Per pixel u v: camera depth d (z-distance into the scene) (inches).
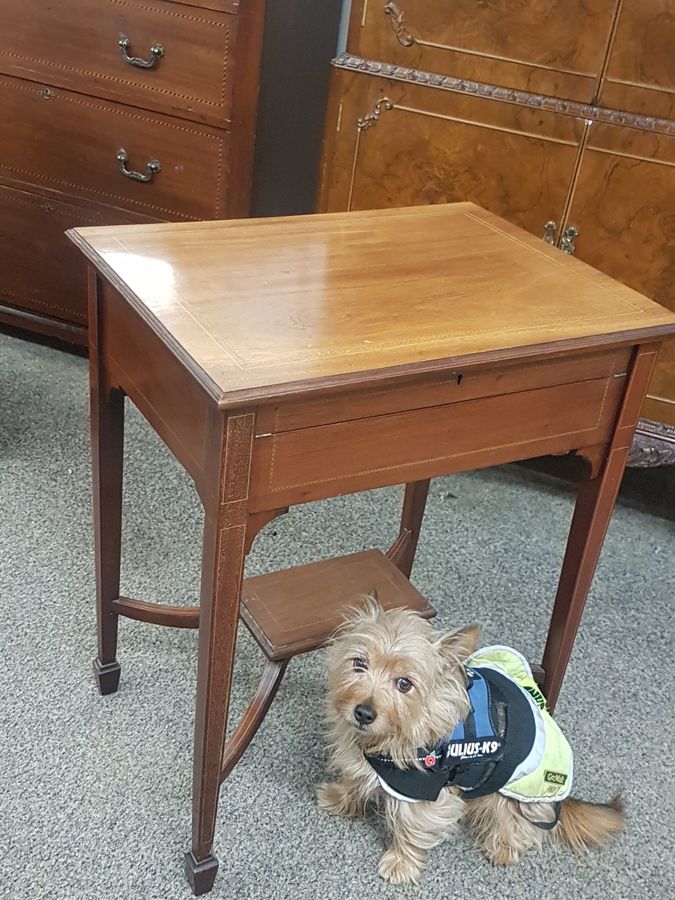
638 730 74.7
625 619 86.4
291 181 103.6
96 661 71.3
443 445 54.0
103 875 59.2
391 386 49.5
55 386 107.7
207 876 58.6
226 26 89.1
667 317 57.4
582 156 86.0
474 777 58.4
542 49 83.4
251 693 73.4
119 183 101.2
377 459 51.8
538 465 106.9
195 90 93.4
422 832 60.0
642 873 63.9
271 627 64.2
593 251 89.8
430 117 88.3
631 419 59.9
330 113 91.3
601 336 54.2
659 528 100.3
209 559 49.3
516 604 86.4
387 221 66.5
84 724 69.0
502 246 64.7
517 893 61.7
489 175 89.4
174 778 66.0
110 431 62.7
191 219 100.7
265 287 54.1
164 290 52.1
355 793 63.8
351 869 61.8
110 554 66.7
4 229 107.4
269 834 63.2
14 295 111.0
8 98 100.2
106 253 55.2
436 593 86.4
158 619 68.8
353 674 55.3
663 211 86.0
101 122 98.4
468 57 85.4
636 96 82.7
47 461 95.3
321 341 49.2
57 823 61.9
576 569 65.9
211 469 47.2
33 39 96.2
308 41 95.9
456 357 49.7
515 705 60.1
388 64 87.7
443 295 56.5
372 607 58.2
